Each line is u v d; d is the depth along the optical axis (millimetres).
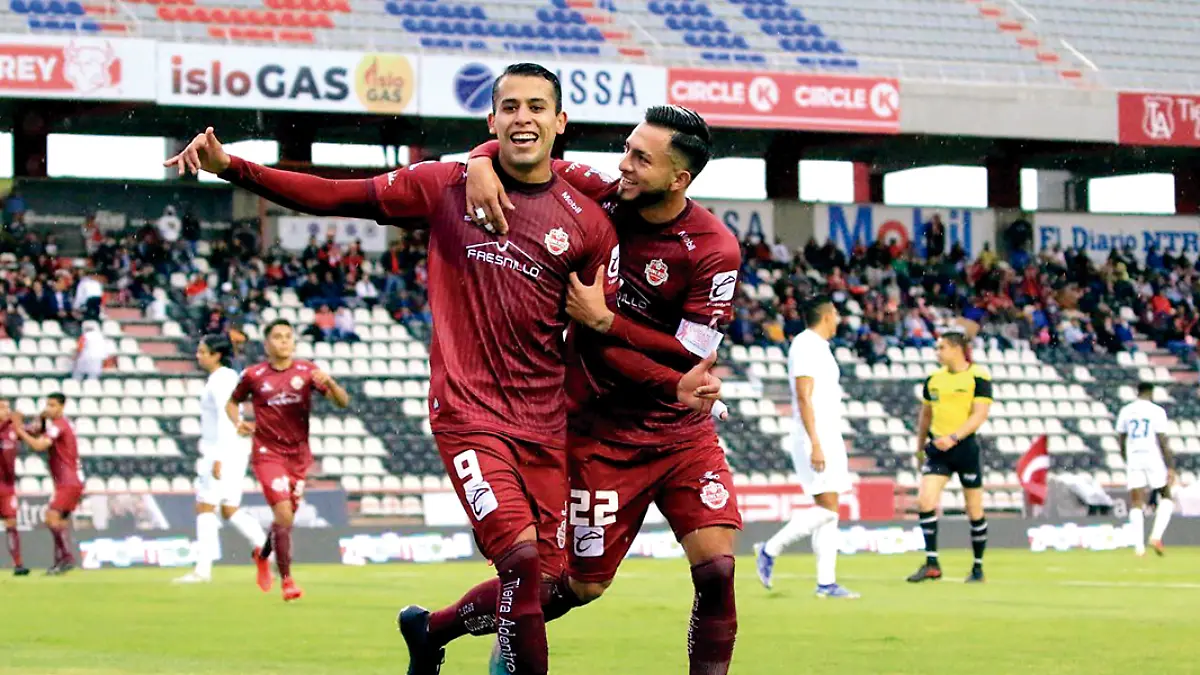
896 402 29469
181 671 7797
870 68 30250
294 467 13070
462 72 26047
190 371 26922
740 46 30484
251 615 11469
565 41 29281
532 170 5691
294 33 27766
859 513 24078
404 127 30469
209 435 14523
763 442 28172
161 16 26984
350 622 10867
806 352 13016
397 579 16609
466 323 5691
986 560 20578
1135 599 12938
